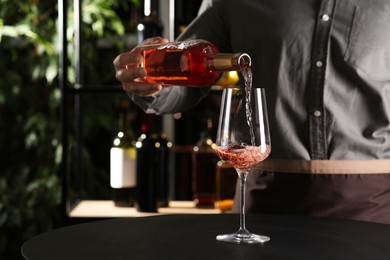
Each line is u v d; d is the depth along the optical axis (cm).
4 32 306
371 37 162
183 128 275
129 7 325
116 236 131
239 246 124
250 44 171
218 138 133
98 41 323
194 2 266
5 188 328
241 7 173
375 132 162
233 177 239
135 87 159
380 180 163
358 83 162
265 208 169
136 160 241
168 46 152
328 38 163
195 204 247
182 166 266
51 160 330
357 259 116
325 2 164
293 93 165
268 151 132
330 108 163
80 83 256
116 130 326
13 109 342
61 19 239
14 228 342
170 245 124
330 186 163
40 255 117
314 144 164
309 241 128
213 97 271
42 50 311
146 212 239
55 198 317
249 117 131
